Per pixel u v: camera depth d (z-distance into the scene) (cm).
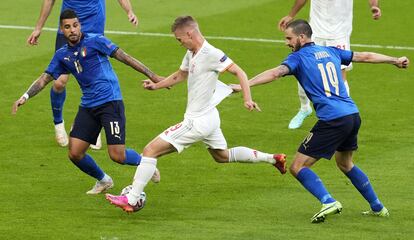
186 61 2795
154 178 2959
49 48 5056
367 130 3775
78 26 2861
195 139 2764
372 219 2761
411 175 3212
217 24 5591
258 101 4200
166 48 5088
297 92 4356
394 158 3412
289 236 2597
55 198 2962
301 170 2722
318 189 2700
